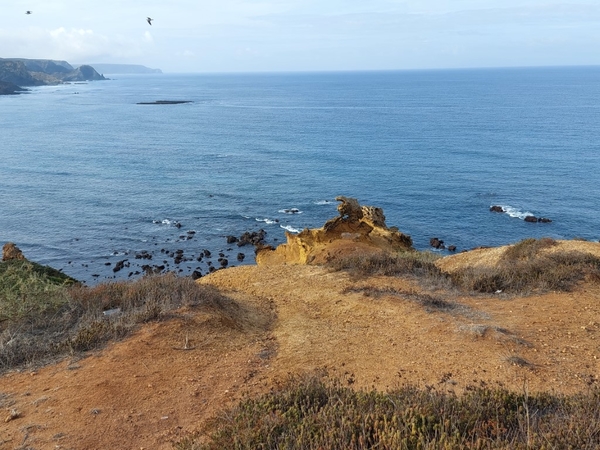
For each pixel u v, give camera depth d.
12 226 47.94
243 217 49.97
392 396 6.29
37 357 9.03
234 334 10.58
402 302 12.07
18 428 6.73
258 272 18.41
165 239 44.22
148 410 7.25
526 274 13.83
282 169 70.75
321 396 6.48
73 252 41.38
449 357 8.84
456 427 5.19
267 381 8.18
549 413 5.79
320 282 15.31
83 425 6.82
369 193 57.28
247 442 5.18
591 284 12.83
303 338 10.44
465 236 43.97
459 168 68.06
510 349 9.04
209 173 69.06
